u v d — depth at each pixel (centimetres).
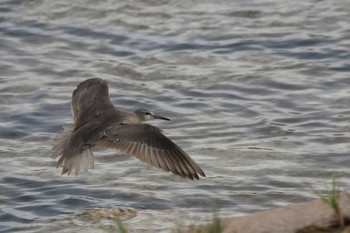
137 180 1552
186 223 1299
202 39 2144
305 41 2100
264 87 1930
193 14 2258
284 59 2036
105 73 2030
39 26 2247
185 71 2011
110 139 1093
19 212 1455
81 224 1353
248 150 1656
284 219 950
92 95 1180
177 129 1783
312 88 1908
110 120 1127
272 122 1780
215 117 1823
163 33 2181
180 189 1504
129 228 1283
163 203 1452
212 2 2314
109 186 1534
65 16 2286
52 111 1877
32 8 2320
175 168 1056
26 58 2108
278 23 2186
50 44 2170
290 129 1744
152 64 2052
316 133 1720
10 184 1561
